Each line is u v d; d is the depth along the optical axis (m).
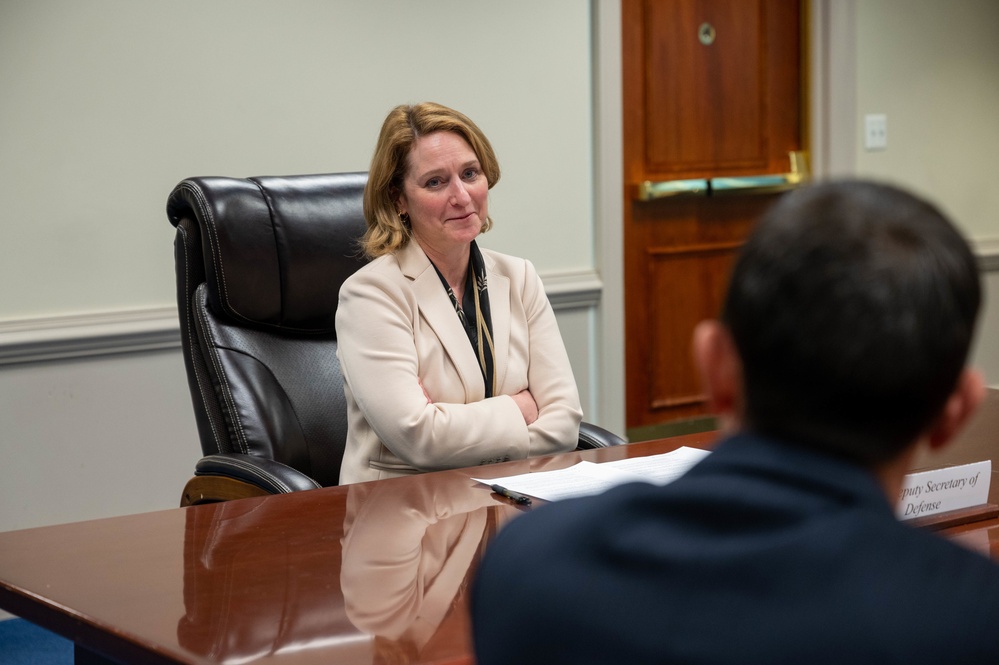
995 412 2.07
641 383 4.32
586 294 3.93
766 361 0.52
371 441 1.99
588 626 0.50
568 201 3.89
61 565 1.24
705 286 4.42
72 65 3.04
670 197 4.23
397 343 1.95
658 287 4.30
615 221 3.96
